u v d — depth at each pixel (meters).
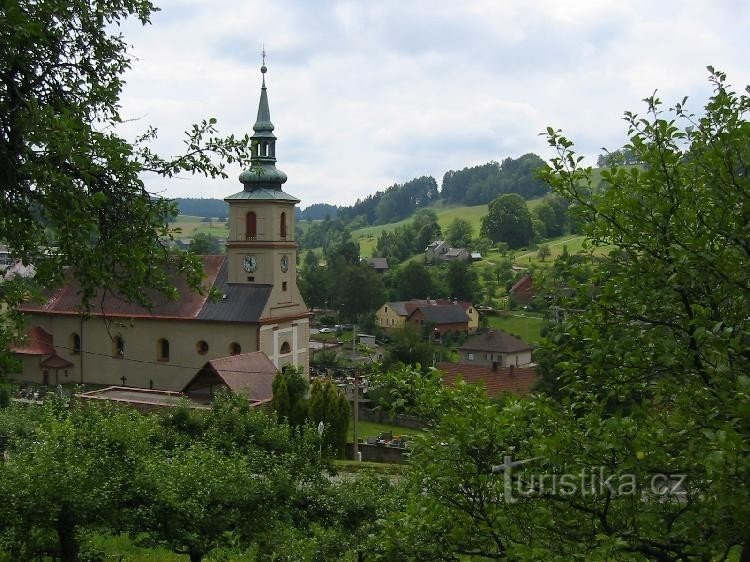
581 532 10.54
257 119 71.56
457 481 11.25
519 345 107.44
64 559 22.88
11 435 34.56
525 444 11.07
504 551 10.80
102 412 35.22
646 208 10.33
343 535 23.95
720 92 10.21
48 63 12.73
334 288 158.38
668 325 10.26
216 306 70.25
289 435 32.38
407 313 134.88
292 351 73.06
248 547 25.83
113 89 13.41
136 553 28.06
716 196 10.17
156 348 71.44
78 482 21.83
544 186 11.12
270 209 70.12
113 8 13.51
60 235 12.20
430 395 11.51
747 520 8.80
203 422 36.12
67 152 10.98
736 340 9.15
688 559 10.07
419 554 11.57
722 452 8.22
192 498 23.50
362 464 45.75
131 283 13.58
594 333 10.41
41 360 73.00
